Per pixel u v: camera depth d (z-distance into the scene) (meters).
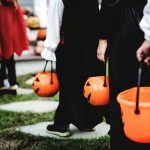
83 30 3.97
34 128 4.62
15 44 6.36
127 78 3.02
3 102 5.89
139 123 2.60
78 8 3.95
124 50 2.99
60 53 4.13
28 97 6.12
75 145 4.01
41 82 4.11
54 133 4.35
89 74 4.04
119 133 3.08
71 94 4.09
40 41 8.88
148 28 2.70
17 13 6.34
